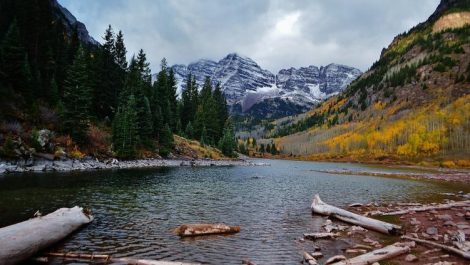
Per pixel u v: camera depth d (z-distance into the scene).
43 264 13.48
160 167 68.81
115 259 14.13
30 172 44.72
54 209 23.12
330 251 16.30
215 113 129.75
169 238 17.84
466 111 175.88
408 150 162.00
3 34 73.44
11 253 12.70
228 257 15.18
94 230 18.73
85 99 61.44
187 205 27.47
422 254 15.55
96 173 48.56
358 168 108.88
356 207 28.44
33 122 55.25
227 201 30.27
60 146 55.81
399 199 33.78
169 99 117.69
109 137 71.81
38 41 76.12
